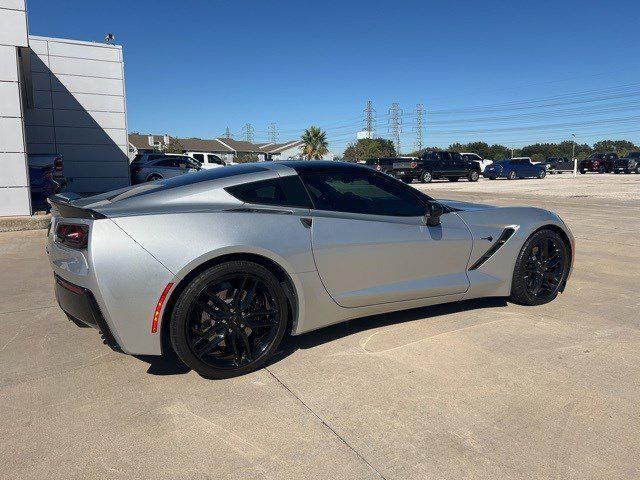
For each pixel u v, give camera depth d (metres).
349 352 3.36
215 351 3.05
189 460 2.22
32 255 6.93
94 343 3.60
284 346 3.47
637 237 8.16
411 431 2.43
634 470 2.13
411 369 3.10
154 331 2.77
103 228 2.72
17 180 9.52
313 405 2.68
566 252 4.44
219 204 3.02
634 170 38.19
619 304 4.41
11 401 2.76
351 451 2.28
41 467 2.18
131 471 2.15
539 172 31.48
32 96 16.89
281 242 3.06
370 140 75.75
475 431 2.43
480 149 86.44
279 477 2.10
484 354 3.31
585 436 2.38
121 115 19.48
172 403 2.72
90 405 2.71
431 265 3.74
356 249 3.37
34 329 3.90
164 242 2.76
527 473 2.12
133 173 20.11
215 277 2.84
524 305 4.34
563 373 3.03
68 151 18.70
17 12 9.20
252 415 2.59
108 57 19.06
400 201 3.70
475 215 4.05
